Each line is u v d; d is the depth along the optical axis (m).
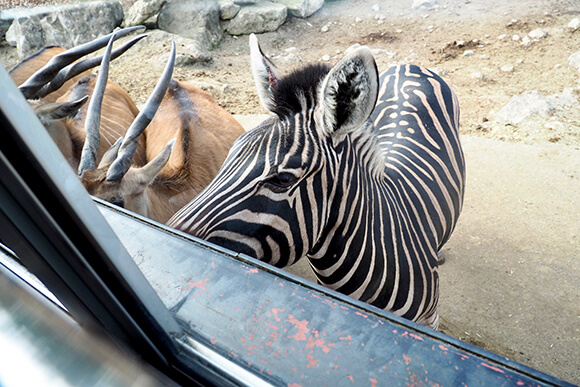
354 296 1.66
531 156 4.04
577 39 7.04
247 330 0.53
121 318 0.44
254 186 1.33
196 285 0.60
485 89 5.82
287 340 0.52
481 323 2.49
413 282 1.72
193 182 2.83
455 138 2.30
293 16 9.31
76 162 2.72
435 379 0.47
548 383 0.45
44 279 0.42
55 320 0.54
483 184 3.73
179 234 0.70
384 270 1.62
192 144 3.04
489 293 2.71
